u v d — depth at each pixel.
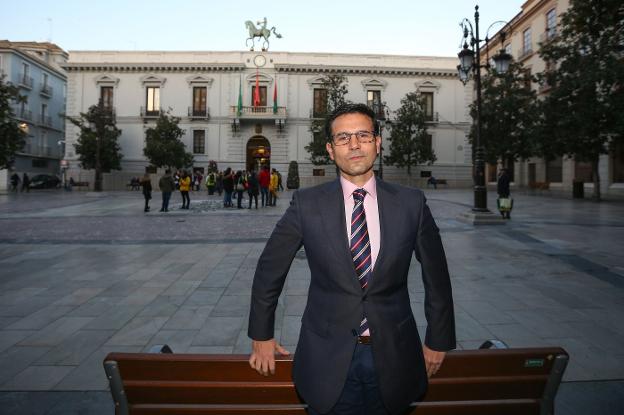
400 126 33.44
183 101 35.56
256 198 17.05
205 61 35.34
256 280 1.46
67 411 2.47
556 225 10.73
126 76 35.66
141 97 35.56
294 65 34.94
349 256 1.39
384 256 1.37
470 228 10.27
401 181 36.31
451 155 36.66
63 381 2.85
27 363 3.13
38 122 40.38
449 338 1.39
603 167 23.23
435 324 1.39
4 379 2.87
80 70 35.47
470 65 11.72
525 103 27.03
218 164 35.47
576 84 18.00
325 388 1.33
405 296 1.46
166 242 8.73
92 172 35.44
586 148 18.73
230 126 35.44
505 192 12.84
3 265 6.57
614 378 2.83
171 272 6.11
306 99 35.53
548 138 20.11
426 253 1.44
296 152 35.56
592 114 17.61
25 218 13.49
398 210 1.43
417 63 36.16
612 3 7.83
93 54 35.41
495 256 7.02
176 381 1.45
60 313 4.29
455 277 5.68
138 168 35.72
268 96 35.41
